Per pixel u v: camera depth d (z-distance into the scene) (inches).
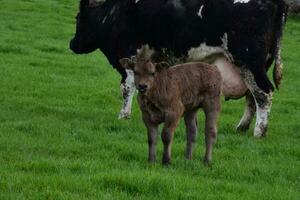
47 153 601.3
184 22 738.8
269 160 623.5
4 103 844.0
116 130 732.0
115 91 1005.2
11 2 1854.1
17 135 660.1
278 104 1003.9
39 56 1253.7
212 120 588.7
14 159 559.5
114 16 802.2
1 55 1223.5
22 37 1423.5
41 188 470.0
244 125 760.3
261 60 719.7
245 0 719.1
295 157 648.4
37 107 824.3
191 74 574.9
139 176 499.2
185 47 746.8
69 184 479.8
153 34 768.3
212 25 726.5
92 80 1087.0
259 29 714.8
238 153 642.2
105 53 832.3
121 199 461.1
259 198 487.8
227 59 733.3
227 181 530.6
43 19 1672.0
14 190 465.4
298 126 823.7
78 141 653.9
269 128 798.5
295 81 1238.9
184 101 571.2
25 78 1040.2
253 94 726.5
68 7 1903.3
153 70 545.6
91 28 832.9
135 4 778.2
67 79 1068.5
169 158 563.2
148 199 465.4
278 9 723.4
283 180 552.1
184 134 716.0
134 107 887.1
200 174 550.6
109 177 495.8
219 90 590.9
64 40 1461.6
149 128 566.9
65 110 823.1
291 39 1705.2
